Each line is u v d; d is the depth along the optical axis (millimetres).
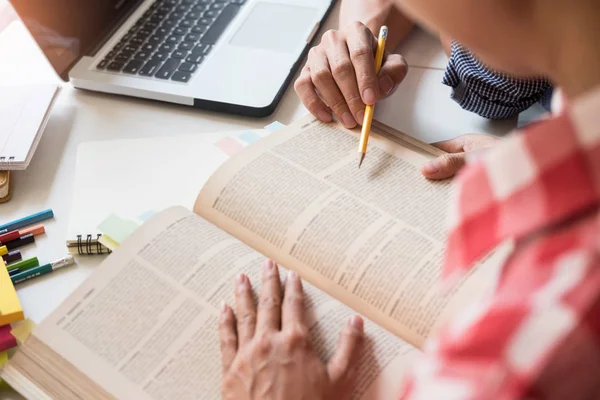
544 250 292
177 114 818
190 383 515
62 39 852
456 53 762
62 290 621
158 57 865
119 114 821
